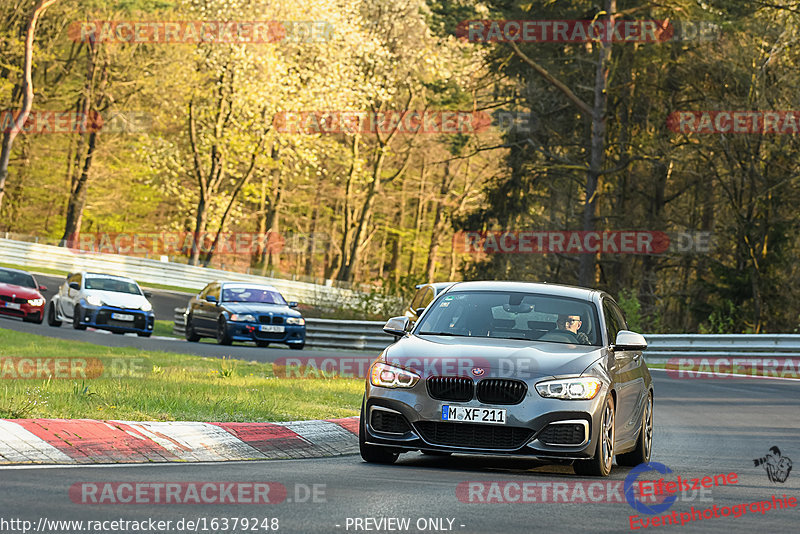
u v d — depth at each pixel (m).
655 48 149.38
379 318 131.00
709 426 55.12
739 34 146.88
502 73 157.88
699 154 159.75
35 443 31.33
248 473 30.33
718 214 176.75
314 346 119.50
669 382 86.62
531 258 180.62
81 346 78.00
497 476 32.25
